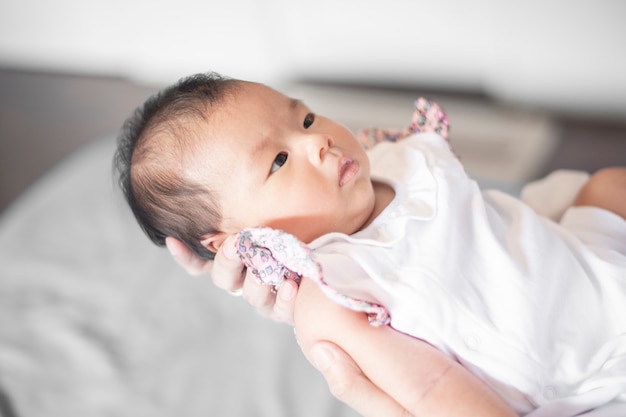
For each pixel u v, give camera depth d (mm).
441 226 1014
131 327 1649
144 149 1110
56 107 2852
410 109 2551
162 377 1541
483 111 2545
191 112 1079
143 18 2725
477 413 865
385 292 962
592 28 2260
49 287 1760
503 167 2350
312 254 889
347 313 929
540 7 2266
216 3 2613
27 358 1598
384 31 2500
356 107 2588
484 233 1032
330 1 2484
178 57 2803
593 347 987
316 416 1435
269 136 1047
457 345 951
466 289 981
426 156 1118
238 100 1071
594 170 2316
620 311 1005
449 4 2361
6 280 1784
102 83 2938
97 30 2811
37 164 2623
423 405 883
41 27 2850
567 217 1197
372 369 912
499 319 968
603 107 2434
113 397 1509
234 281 1056
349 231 1062
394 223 1022
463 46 2451
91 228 1905
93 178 2064
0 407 1496
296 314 971
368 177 1076
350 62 2631
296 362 1550
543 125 2492
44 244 1870
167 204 1099
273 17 2592
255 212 1040
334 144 1058
